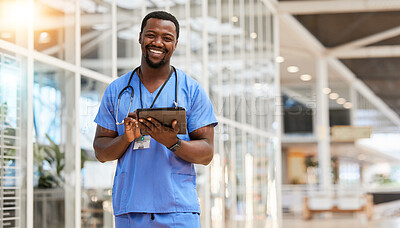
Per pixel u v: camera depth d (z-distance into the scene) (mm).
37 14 4262
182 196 2607
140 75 2699
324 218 19250
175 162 2613
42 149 4285
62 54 4613
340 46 20188
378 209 22438
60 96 4562
